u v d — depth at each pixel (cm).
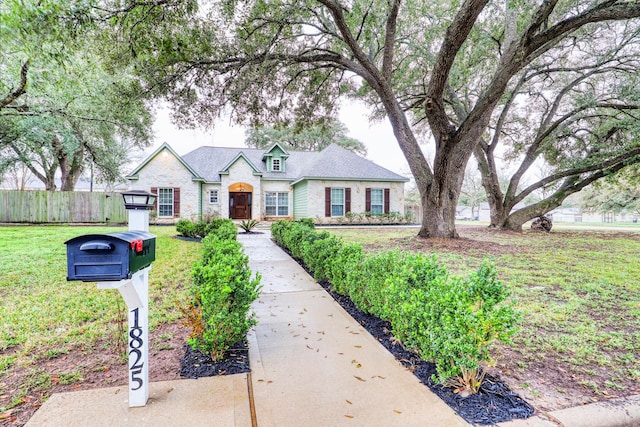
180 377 232
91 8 450
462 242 934
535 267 620
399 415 192
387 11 862
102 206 1722
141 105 870
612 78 1185
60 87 695
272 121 1030
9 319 342
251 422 185
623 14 564
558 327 326
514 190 1491
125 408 194
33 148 1591
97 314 358
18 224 1568
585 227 2036
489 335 203
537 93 1369
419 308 235
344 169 1905
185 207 1775
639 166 1277
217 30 733
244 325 270
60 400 202
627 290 459
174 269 597
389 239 1032
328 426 182
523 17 902
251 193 1925
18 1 305
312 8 816
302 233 705
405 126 977
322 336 313
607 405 199
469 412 193
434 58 1041
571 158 1375
